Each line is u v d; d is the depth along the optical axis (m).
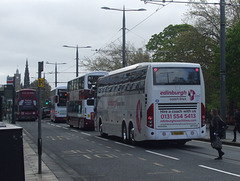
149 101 16.86
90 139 23.66
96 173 11.30
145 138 17.05
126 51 56.50
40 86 11.22
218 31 42.09
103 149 17.77
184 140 17.97
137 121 18.09
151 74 16.97
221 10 20.98
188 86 17.22
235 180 9.70
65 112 50.56
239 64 35.47
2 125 6.92
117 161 13.70
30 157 15.09
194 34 43.06
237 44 35.50
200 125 17.30
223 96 20.91
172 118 17.00
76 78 34.78
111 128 22.70
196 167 11.91
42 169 11.84
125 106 19.92
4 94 35.16
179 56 43.91
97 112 26.22
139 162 13.31
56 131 32.34
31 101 59.31
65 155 15.82
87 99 31.05
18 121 60.72
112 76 22.80
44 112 72.75
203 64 43.59
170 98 17.02
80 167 12.52
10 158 6.54
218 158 13.66
